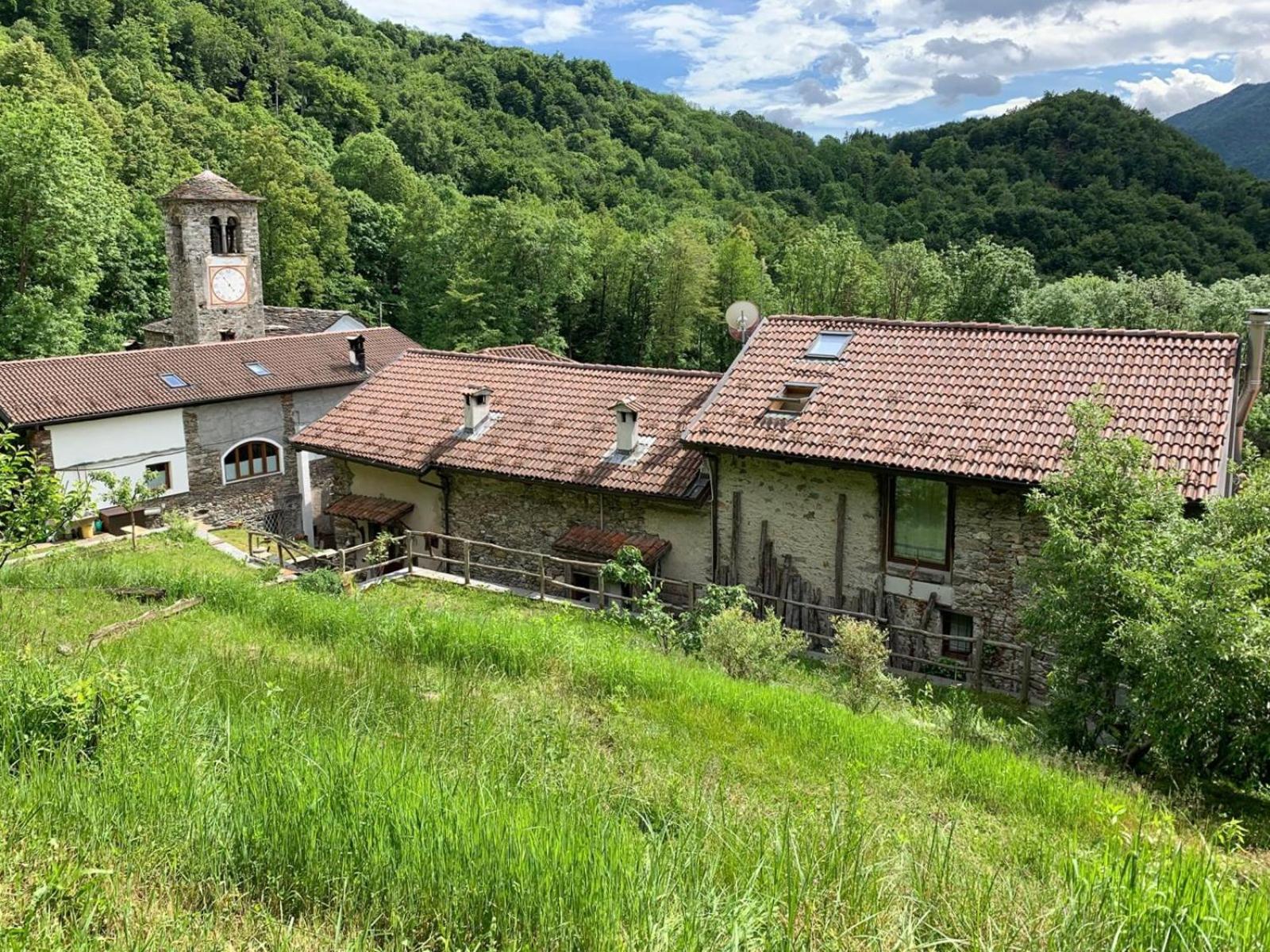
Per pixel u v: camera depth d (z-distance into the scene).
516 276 52.62
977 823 6.32
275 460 29.91
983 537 14.45
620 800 5.41
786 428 15.91
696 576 17.55
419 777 4.69
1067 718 9.79
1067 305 45.75
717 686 9.51
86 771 4.71
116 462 25.67
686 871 3.96
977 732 9.93
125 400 25.81
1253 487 9.59
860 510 15.52
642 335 59.19
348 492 22.30
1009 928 3.69
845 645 11.73
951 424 14.86
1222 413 13.45
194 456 27.56
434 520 20.84
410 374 23.91
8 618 10.55
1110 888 3.83
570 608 16.06
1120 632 8.58
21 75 54.75
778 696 9.57
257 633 10.66
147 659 8.38
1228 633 7.91
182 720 5.74
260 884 3.81
